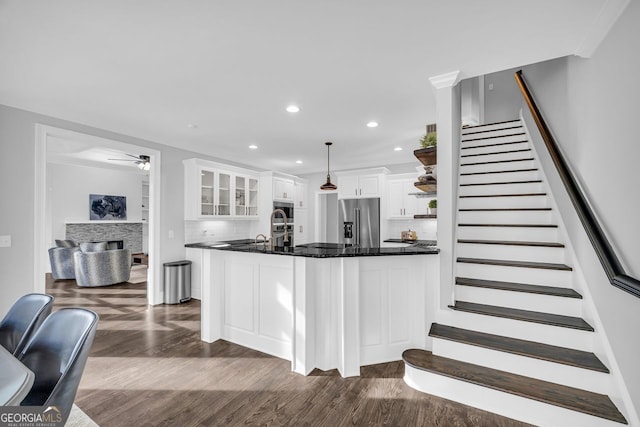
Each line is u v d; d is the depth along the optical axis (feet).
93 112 11.03
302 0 5.39
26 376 3.58
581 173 7.55
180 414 6.50
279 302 9.28
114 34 6.40
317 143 15.64
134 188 28.37
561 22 5.99
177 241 15.78
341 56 7.34
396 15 5.81
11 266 10.03
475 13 5.75
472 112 18.58
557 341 7.02
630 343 5.22
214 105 10.46
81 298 16.12
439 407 6.72
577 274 7.55
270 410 6.66
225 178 17.98
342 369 8.08
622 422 5.29
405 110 10.99
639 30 4.75
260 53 7.18
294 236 22.30
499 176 12.28
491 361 7.18
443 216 8.46
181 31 6.31
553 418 5.91
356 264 8.23
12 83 8.68
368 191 19.67
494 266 8.91
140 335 10.91
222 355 9.32
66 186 24.07
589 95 6.99
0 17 5.78
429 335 7.81
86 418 6.34
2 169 9.91
